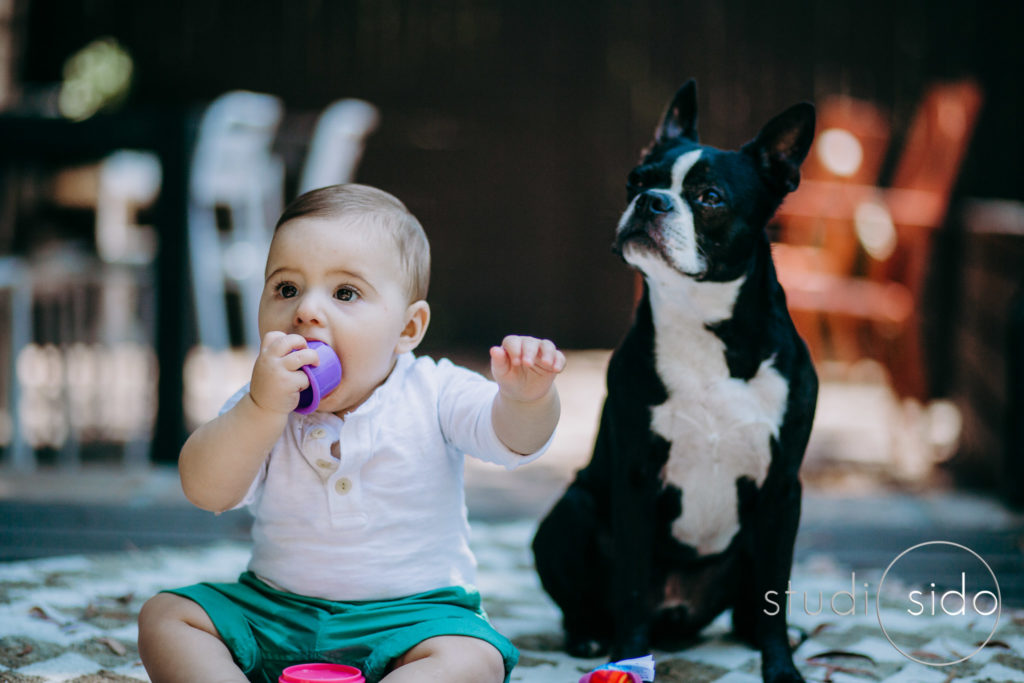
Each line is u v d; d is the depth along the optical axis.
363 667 2.18
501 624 3.17
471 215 10.41
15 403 5.62
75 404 6.94
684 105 3.11
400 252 2.35
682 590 3.00
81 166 7.82
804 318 6.73
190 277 5.44
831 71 9.98
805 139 2.79
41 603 3.10
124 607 3.12
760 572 2.78
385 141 10.34
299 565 2.26
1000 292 5.58
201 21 10.16
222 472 2.14
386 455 2.29
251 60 10.26
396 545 2.27
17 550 3.86
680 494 2.81
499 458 2.29
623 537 2.77
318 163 6.46
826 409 7.84
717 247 2.67
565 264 10.41
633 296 10.32
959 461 6.14
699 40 10.20
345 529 2.25
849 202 6.51
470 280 10.42
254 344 6.72
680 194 2.71
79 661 2.63
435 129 10.37
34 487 4.94
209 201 5.64
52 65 10.01
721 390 2.70
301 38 10.28
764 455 2.73
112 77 9.97
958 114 6.48
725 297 2.68
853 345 9.09
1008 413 5.05
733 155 2.80
